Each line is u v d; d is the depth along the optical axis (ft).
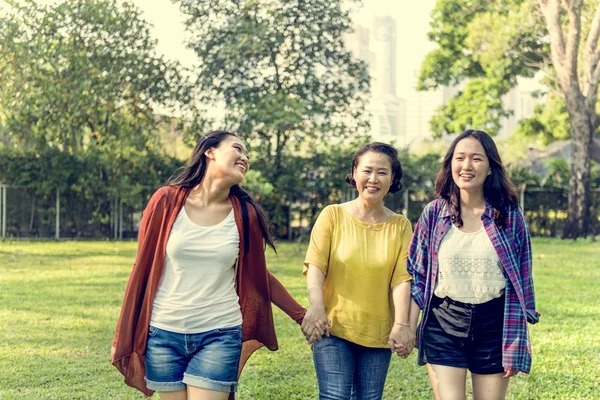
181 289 12.34
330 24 79.00
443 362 12.84
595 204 82.38
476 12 91.91
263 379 20.76
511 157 121.70
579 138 79.36
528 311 12.80
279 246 67.05
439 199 13.38
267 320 13.24
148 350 12.39
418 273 13.29
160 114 78.89
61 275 42.80
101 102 75.87
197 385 12.10
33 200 72.49
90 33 75.36
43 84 74.49
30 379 20.42
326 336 13.26
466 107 95.45
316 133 78.33
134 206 74.90
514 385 20.30
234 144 12.78
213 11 78.07
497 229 12.82
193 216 12.67
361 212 13.71
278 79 79.77
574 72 79.82
